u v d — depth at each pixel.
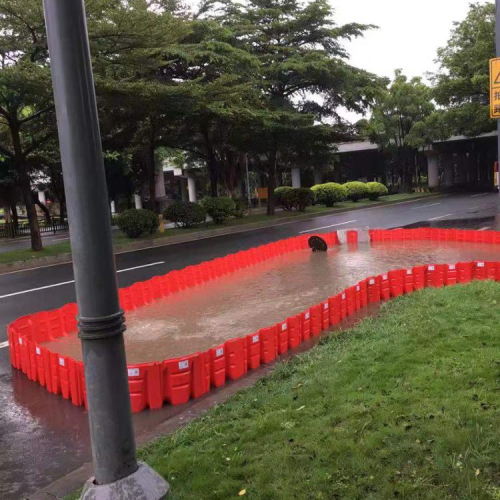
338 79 27.83
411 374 5.08
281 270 13.75
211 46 21.97
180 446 4.30
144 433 4.99
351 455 3.70
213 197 27.12
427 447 3.65
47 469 4.59
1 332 9.11
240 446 4.08
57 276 14.55
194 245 20.14
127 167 35.19
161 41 18.52
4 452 4.93
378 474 3.43
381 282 9.81
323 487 3.36
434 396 4.49
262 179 50.81
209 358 6.06
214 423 4.69
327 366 5.75
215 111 21.45
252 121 24.91
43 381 6.56
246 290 11.48
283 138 28.17
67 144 2.90
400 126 44.34
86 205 2.93
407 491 3.20
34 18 15.28
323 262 14.66
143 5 17.67
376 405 4.47
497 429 3.76
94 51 16.88
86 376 3.09
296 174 51.16
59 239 26.20
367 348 6.16
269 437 4.16
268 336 6.80
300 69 25.61
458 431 3.79
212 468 3.79
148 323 9.12
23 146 25.48
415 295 9.25
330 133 28.45
